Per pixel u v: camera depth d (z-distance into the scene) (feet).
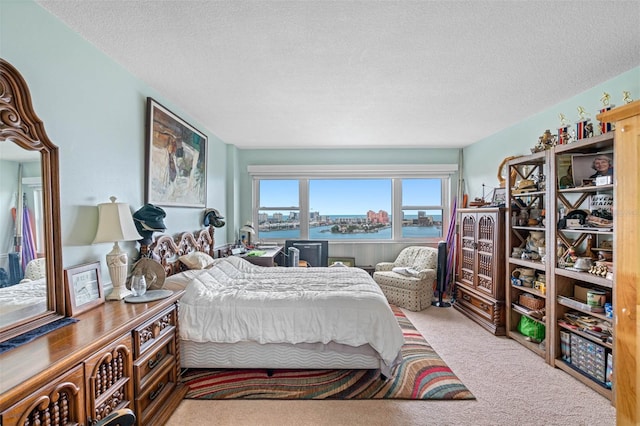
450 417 6.26
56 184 5.18
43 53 5.16
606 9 5.16
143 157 8.09
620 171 4.44
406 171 16.76
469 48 6.43
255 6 5.07
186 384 7.36
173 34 5.88
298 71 7.47
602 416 6.27
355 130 13.01
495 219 10.96
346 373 7.84
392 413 6.39
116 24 5.57
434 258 14.53
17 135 4.55
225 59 6.88
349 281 9.40
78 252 5.92
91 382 4.29
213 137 13.48
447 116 11.10
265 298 7.52
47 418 3.64
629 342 4.33
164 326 6.47
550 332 8.48
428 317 12.48
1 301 4.32
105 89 6.65
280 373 7.83
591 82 8.17
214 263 10.35
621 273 4.43
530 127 11.21
